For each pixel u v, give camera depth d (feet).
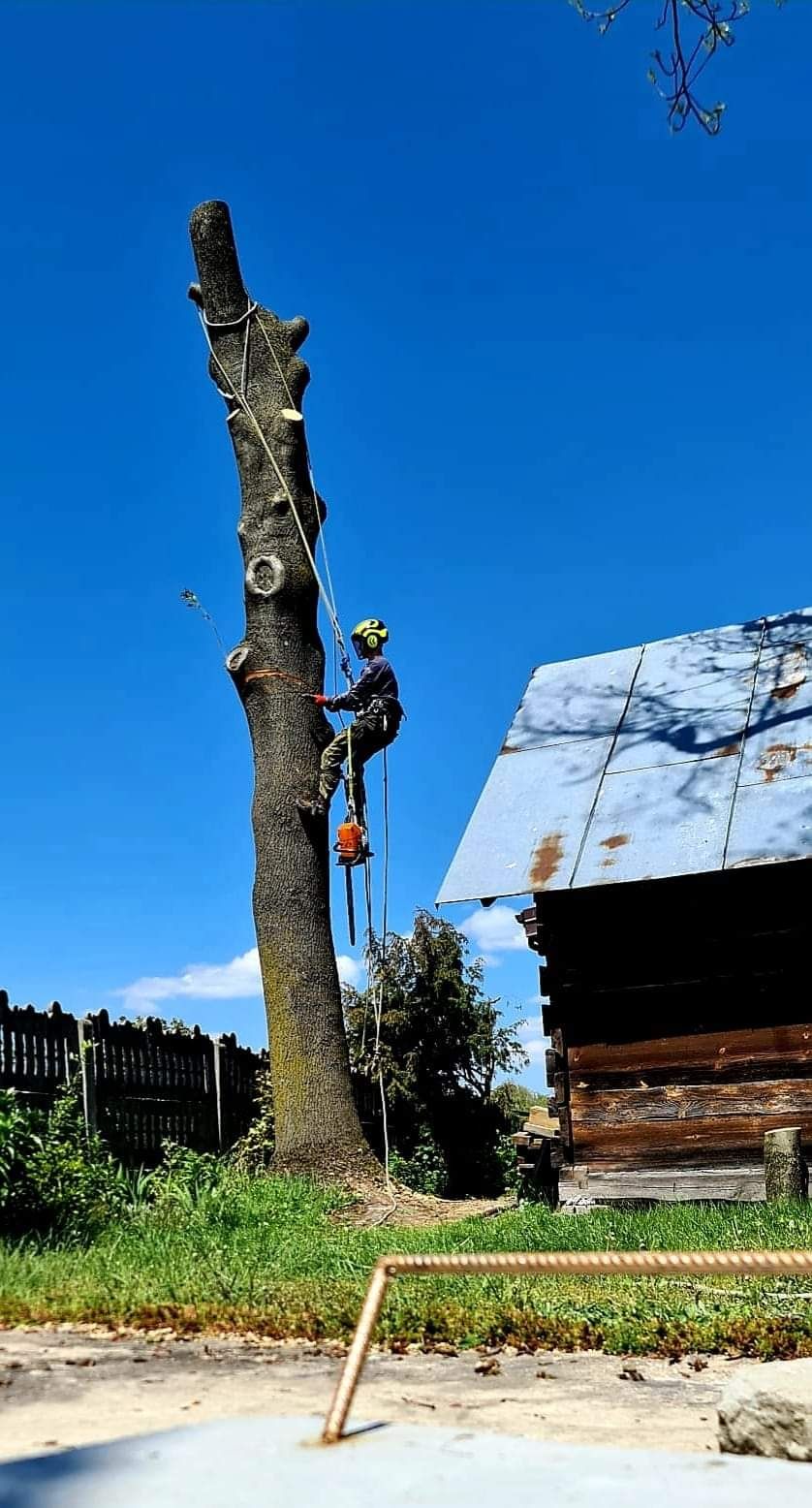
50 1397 15.03
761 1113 44.45
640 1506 9.30
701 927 46.47
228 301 52.06
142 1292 22.17
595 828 47.93
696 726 50.85
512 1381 16.70
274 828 48.42
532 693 56.85
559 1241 31.68
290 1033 46.78
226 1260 26.96
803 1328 19.79
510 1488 9.77
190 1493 9.71
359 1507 9.29
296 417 51.21
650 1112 45.78
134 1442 11.56
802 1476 10.34
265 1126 53.36
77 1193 30.99
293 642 49.98
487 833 49.65
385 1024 69.87
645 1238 31.48
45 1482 10.24
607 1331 19.99
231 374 51.70
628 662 56.65
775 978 45.19
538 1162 50.01
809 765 46.75
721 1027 45.57
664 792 48.26
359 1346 11.28
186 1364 17.34
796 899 45.42
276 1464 10.51
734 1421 11.80
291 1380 16.26
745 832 45.03
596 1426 14.06
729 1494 9.64
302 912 47.83
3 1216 29.27
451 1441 11.34
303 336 52.95
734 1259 9.70
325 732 50.11
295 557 50.31
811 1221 33.30
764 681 51.96
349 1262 27.68
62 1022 43.91
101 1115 44.88
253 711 49.70
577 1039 47.24
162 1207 34.17
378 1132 68.03
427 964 71.56
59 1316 20.80
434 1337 19.56
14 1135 30.50
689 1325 20.33
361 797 46.68
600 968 47.42
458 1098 72.54
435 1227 37.73
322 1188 43.01
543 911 48.39
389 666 47.39
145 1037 48.75
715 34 32.68
